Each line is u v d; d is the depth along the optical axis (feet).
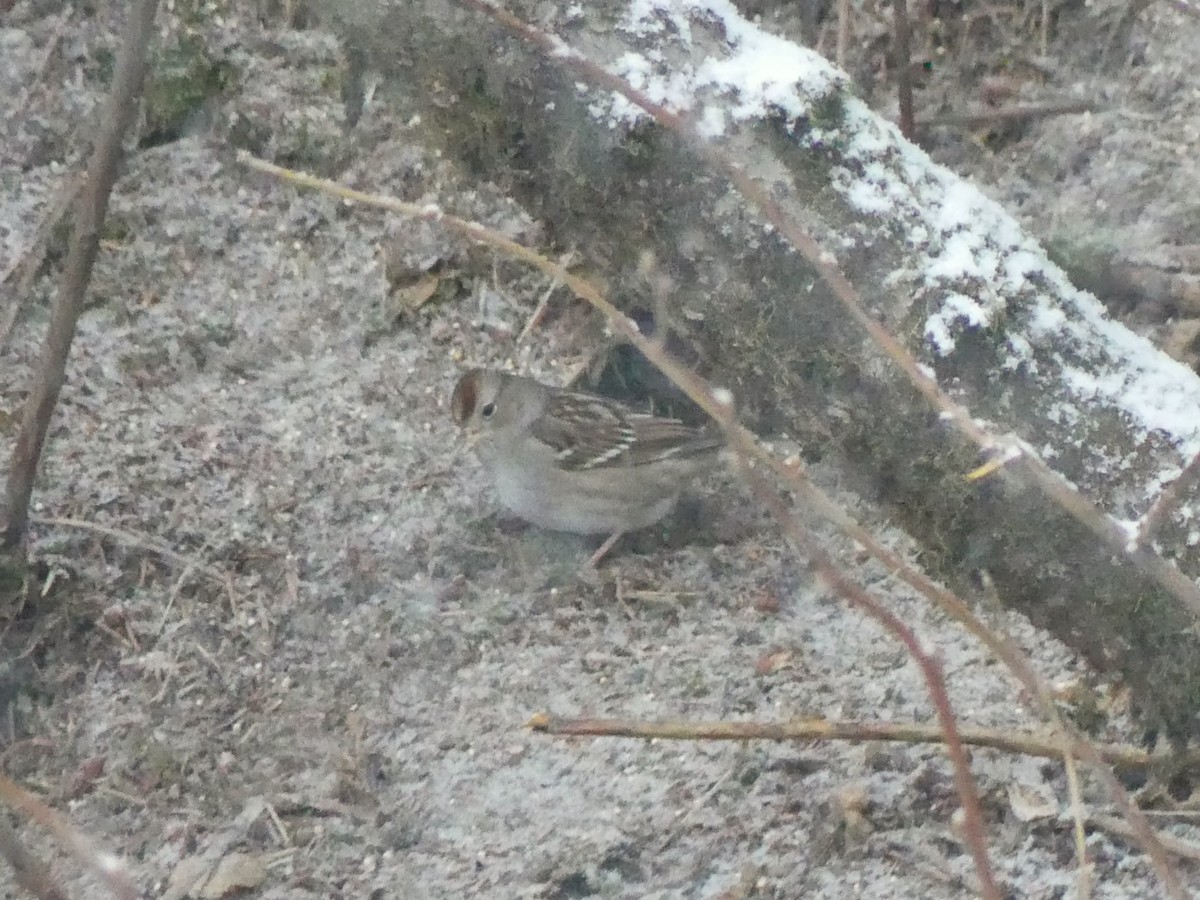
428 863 19.08
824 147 19.27
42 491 23.57
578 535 24.64
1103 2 32.60
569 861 18.88
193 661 21.86
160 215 28.86
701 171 19.56
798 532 10.53
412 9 21.56
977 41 33.22
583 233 22.36
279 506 24.20
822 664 21.83
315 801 20.02
